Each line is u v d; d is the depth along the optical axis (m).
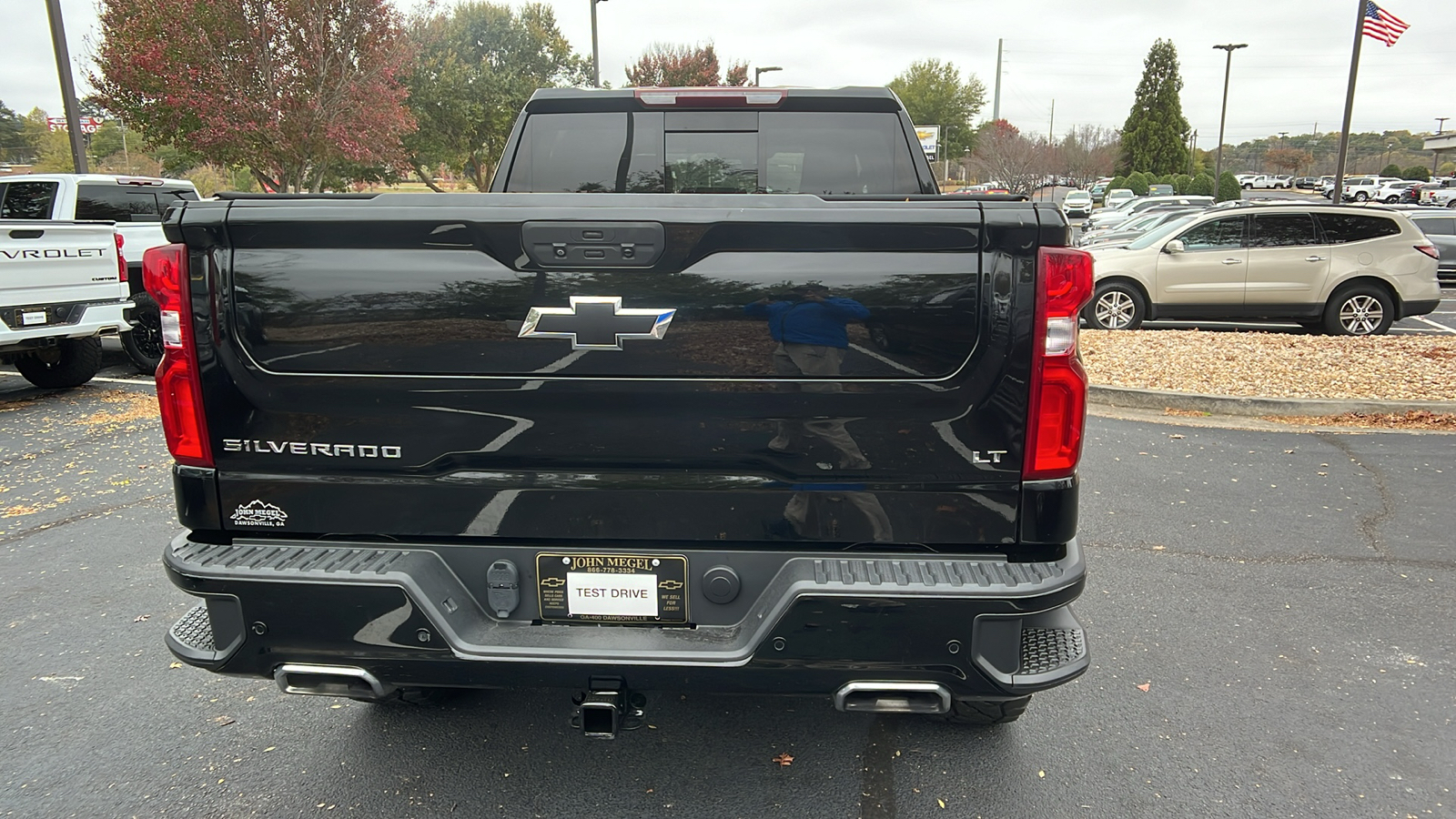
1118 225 26.52
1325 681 3.52
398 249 2.22
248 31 16.12
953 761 3.00
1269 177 87.50
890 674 2.28
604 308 2.20
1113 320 13.20
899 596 2.21
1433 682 3.51
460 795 2.83
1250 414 8.15
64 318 8.64
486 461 2.34
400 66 18.67
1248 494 5.79
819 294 2.18
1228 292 12.81
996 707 2.99
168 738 3.14
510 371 2.25
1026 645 2.45
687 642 2.33
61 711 3.32
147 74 16.17
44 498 5.80
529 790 2.85
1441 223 18.42
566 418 2.28
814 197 2.23
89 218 10.38
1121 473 6.25
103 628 3.99
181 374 2.34
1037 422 2.23
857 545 2.33
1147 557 4.76
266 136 16.67
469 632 2.37
